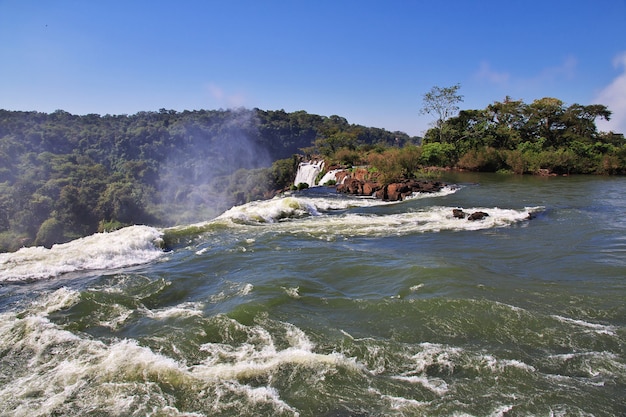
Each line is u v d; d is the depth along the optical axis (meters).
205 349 7.38
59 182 71.38
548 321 8.04
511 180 37.69
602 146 49.16
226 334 7.88
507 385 6.14
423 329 7.91
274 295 9.52
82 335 8.05
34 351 7.47
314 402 5.90
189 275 11.48
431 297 9.15
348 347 7.29
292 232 16.55
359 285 10.38
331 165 48.84
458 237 15.66
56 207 63.91
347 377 6.45
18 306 9.45
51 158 90.75
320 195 30.84
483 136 53.28
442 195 27.53
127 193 78.12
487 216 19.14
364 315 8.59
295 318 8.45
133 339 7.75
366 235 16.22
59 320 8.70
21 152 91.38
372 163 38.16
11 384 6.48
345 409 5.73
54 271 11.89
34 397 6.14
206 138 158.38
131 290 10.34
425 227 17.56
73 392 6.23
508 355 6.91
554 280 10.51
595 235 15.43
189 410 5.79
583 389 5.99
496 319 8.16
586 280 10.45
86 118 167.75
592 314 8.38
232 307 8.92
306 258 12.73
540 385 6.11
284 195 31.22
